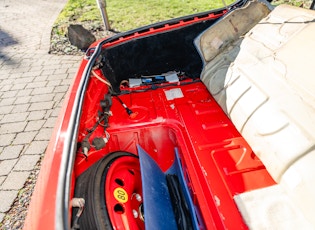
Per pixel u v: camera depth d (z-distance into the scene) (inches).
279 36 89.8
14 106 181.9
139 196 79.0
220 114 95.7
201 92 110.3
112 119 98.3
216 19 124.8
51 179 55.1
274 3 256.2
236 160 76.2
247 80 87.0
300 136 62.6
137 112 101.1
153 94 112.3
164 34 121.2
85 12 343.6
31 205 54.6
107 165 72.4
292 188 59.2
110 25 301.4
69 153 59.9
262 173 71.6
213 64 110.2
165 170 98.0
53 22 325.1
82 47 262.5
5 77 222.2
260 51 92.8
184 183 77.7
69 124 67.4
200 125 91.4
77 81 89.4
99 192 62.8
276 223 57.8
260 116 74.5
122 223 62.0
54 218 47.7
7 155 141.0
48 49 265.3
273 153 66.2
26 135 154.3
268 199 62.7
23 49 270.4
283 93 73.5
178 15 315.9
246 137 77.7
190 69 133.3
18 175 129.4
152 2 365.4
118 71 122.0
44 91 196.9
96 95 97.9
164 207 72.6
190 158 80.0
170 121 95.0
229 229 59.5
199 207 69.6
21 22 340.2
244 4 123.8
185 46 126.6
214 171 73.3
